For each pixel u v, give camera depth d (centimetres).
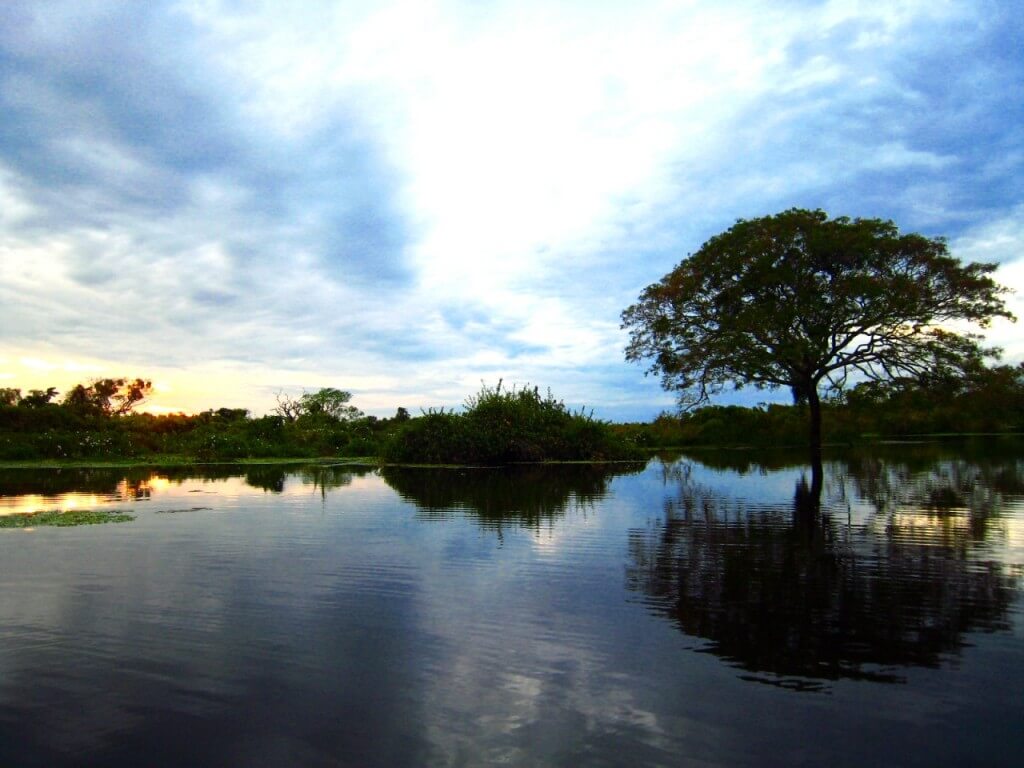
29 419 3269
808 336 2956
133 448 3309
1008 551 818
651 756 347
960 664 462
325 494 1548
